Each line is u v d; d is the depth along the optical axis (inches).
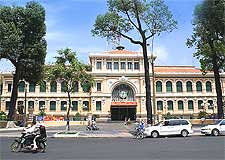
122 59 3383.4
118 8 1350.9
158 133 1245.7
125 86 3371.1
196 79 3432.6
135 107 3304.6
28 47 1776.6
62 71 1472.7
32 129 762.2
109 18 1360.7
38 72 1856.5
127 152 707.4
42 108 3186.5
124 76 3341.5
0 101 3223.4
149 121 1353.3
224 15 1608.0
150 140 1103.0
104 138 1251.2
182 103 3385.8
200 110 3368.6
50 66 1691.7
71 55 1494.8
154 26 1365.7
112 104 3265.3
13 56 1753.2
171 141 1033.5
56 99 3304.6
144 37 1384.1
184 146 842.2
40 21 1797.5
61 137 1293.1
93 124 1839.3
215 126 1283.2
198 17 1673.2
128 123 2529.5
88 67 1605.6
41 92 3307.1
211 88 3427.7
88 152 717.9
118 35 1389.0
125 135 1362.0
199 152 688.4
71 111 3294.8
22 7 1804.9
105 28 1376.7
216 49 1626.5
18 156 649.6
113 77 3339.1
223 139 1080.2
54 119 2699.3
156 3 1343.5
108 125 2399.1
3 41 1665.8
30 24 1785.2
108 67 3373.5
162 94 3363.7
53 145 924.6
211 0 1627.7
